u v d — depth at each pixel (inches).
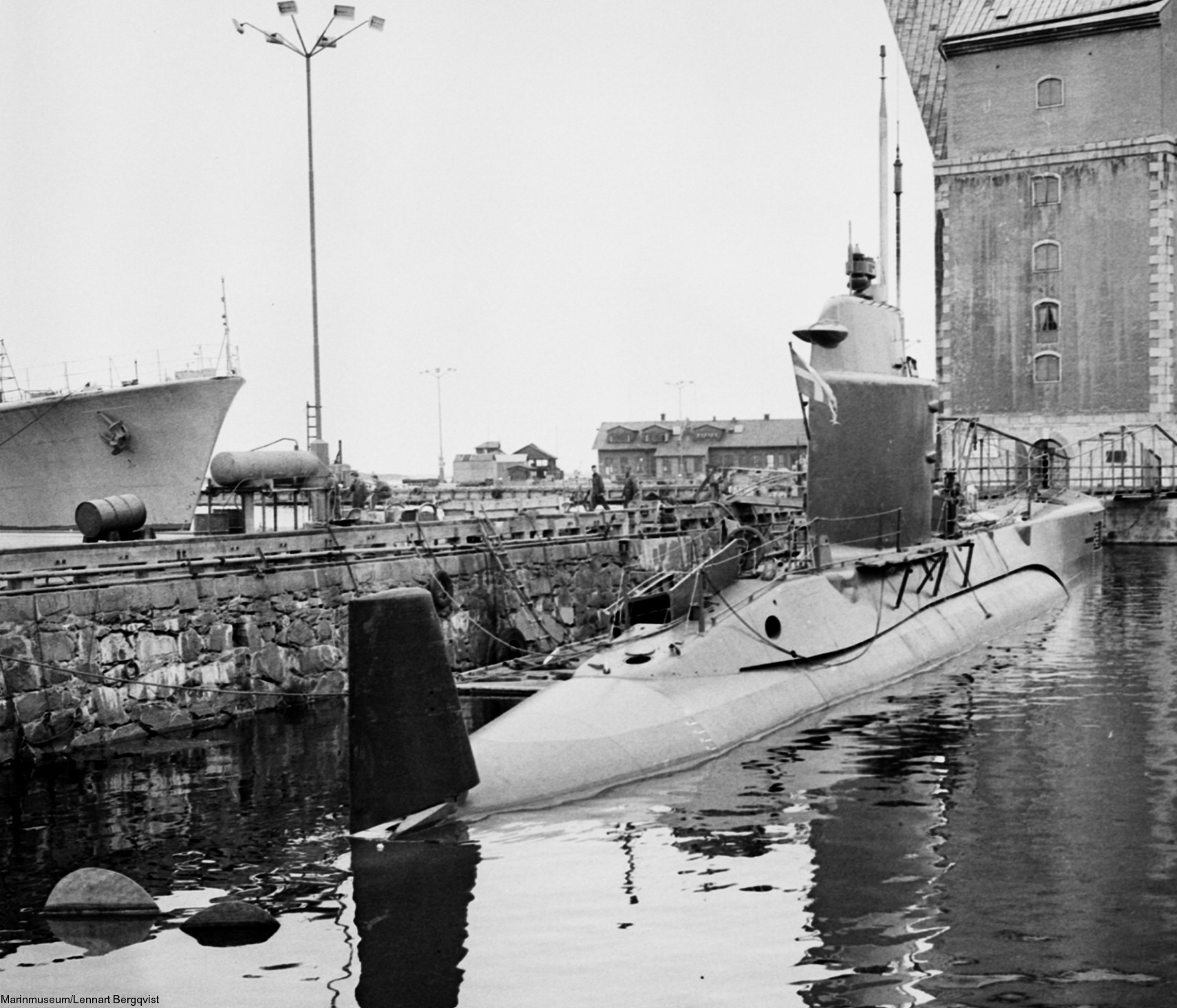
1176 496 2137.1
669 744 608.1
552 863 474.6
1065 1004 363.9
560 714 605.3
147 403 1056.2
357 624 499.2
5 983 392.8
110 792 653.9
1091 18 2226.9
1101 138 2245.3
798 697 711.7
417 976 386.6
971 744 657.6
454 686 518.6
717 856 486.9
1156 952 397.7
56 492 1107.3
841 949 402.3
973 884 458.9
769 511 1301.7
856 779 592.7
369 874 468.8
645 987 377.1
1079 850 494.0
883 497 890.1
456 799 521.3
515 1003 367.9
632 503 1609.3
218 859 516.7
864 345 893.8
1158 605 1203.2
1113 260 2244.1
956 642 912.9
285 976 389.1
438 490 2066.9
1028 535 1269.7
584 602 1258.0
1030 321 2313.0
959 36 2327.8
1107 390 2258.9
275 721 848.9
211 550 887.7
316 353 1229.1
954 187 2356.1
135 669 800.9
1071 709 737.0
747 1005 365.7
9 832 579.2
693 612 748.0
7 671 725.3
